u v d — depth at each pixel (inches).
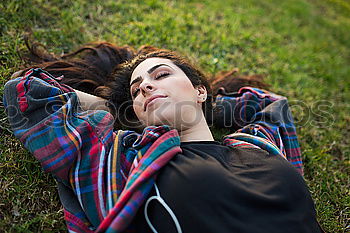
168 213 64.7
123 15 129.5
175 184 66.0
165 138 72.4
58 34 111.9
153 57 88.3
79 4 124.6
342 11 199.9
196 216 62.3
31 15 112.0
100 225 62.9
